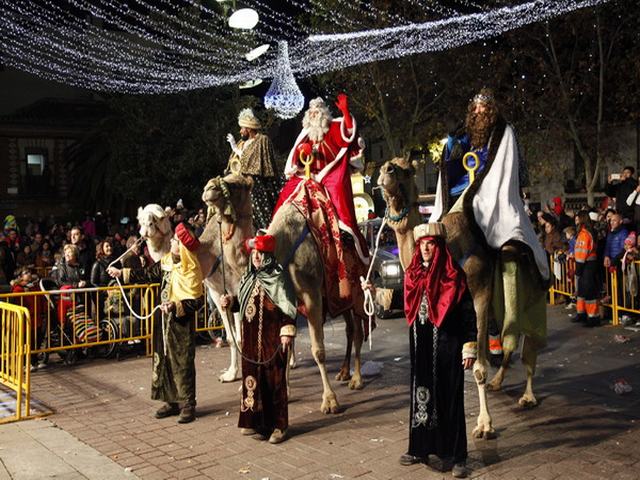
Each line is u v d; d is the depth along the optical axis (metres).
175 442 6.04
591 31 19.88
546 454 5.41
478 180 6.34
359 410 6.86
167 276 6.86
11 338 7.52
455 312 5.07
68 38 26.59
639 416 6.29
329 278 7.03
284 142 32.31
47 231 26.67
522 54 20.98
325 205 7.15
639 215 12.65
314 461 5.48
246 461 5.53
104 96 28.03
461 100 22.75
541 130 21.45
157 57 25.19
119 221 28.50
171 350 6.67
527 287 6.61
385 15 21.61
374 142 28.05
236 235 7.18
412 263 5.20
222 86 24.22
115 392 7.89
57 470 5.32
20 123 31.55
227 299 6.26
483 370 5.89
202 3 23.70
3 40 26.62
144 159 24.64
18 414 6.84
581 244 10.89
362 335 7.70
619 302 11.05
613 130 21.22
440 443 5.06
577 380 7.65
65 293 9.59
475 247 6.09
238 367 8.32
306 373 8.59
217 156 24.20
